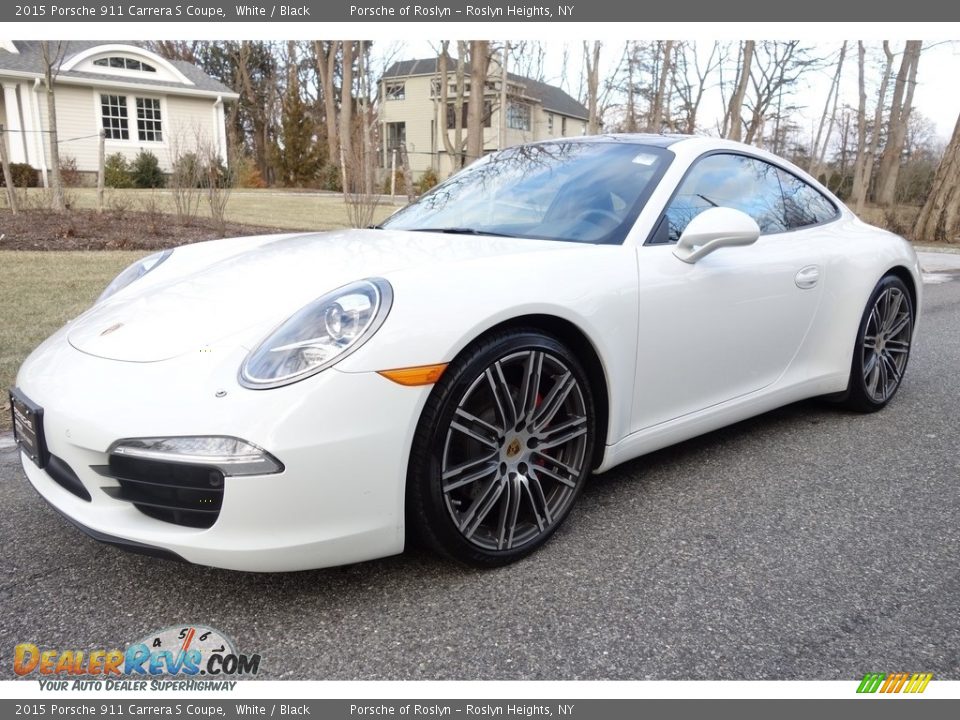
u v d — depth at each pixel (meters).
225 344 1.83
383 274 1.94
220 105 23.44
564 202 2.63
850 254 3.22
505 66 19.94
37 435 1.88
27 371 2.05
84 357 1.94
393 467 1.78
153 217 9.82
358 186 10.99
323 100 36.16
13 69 19.14
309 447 1.67
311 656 1.71
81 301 5.30
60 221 9.55
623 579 2.02
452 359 1.83
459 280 1.94
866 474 2.79
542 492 2.13
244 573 2.04
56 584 1.98
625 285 2.25
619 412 2.31
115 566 2.08
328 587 1.97
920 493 2.62
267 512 1.67
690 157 2.74
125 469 1.73
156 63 21.95
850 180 37.53
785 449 3.05
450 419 1.86
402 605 1.89
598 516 2.40
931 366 4.55
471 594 1.94
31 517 2.37
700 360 2.55
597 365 2.22
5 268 6.53
